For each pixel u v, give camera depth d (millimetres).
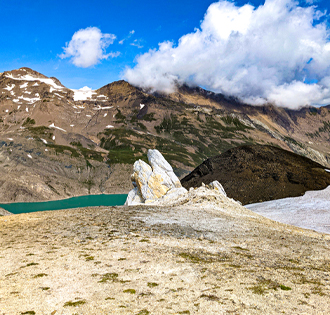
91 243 24375
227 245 26094
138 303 12578
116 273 16797
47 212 43594
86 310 11734
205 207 47938
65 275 16234
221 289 14562
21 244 23812
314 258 23500
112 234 28000
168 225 33625
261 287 15109
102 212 41938
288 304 12883
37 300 12766
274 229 37406
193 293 13914
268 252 24531
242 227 35562
